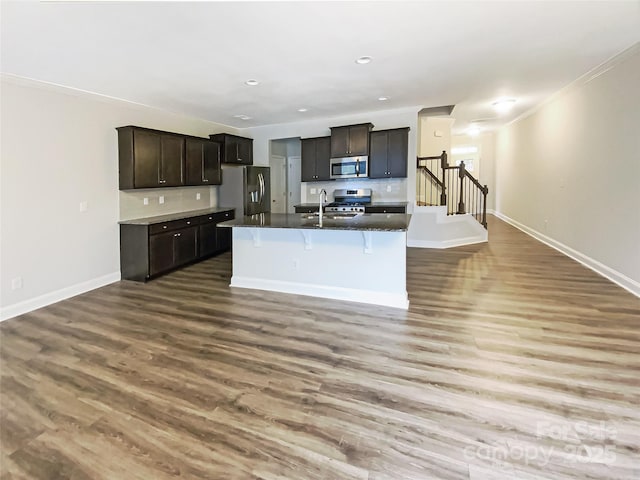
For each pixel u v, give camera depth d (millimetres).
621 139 4051
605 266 4477
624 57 3781
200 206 6504
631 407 1963
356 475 1556
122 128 4676
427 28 2852
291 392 2180
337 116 6387
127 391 2215
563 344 2719
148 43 2988
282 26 2744
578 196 5203
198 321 3332
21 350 2783
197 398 2133
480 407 1995
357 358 2584
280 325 3211
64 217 4105
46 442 1781
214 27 2725
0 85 3492
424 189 8023
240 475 1565
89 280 4406
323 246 3965
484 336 2893
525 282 4348
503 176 9938
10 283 3586
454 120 8125
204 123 6492
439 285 4293
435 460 1629
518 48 3373
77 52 3129
